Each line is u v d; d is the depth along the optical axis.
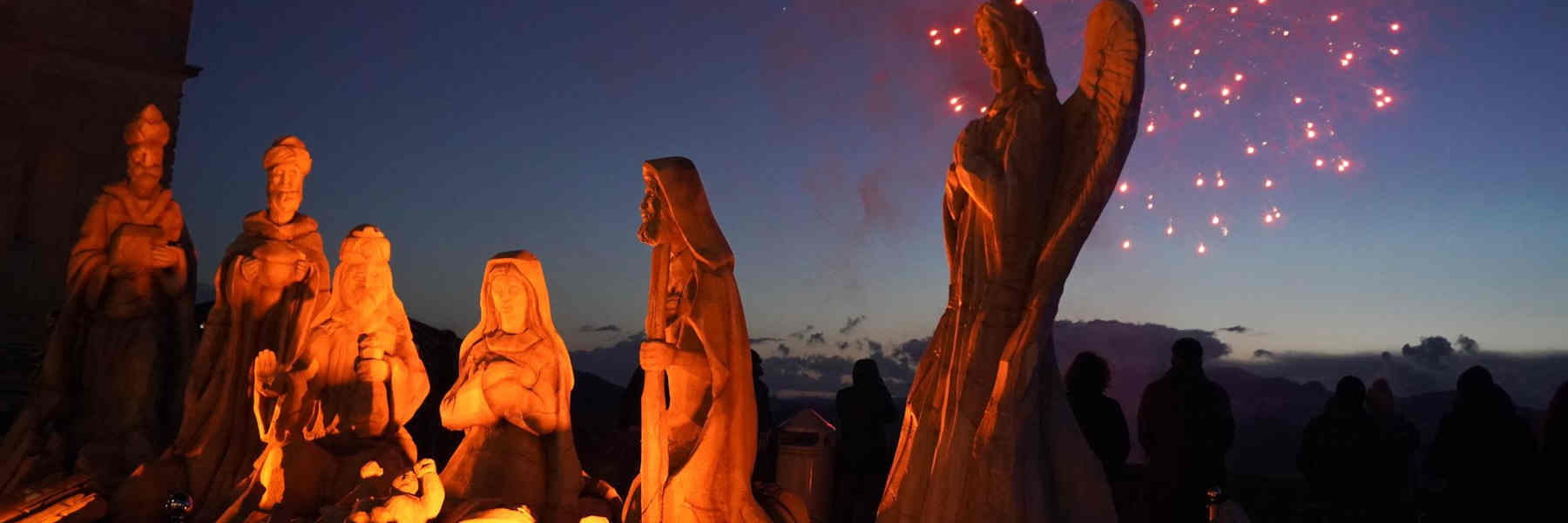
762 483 6.78
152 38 17.05
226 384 7.96
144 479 7.66
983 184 6.00
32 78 15.89
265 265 8.07
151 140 9.11
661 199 6.43
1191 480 7.72
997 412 5.78
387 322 7.64
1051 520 5.84
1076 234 5.80
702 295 6.32
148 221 9.05
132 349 8.75
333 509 5.98
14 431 8.42
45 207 15.83
